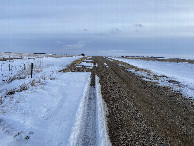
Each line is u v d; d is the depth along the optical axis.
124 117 6.74
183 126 6.24
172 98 9.91
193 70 27.52
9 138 4.64
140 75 18.03
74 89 10.80
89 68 22.38
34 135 5.03
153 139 5.21
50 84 11.62
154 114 7.26
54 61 29.45
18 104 7.20
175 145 4.96
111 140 5.04
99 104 8.05
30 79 12.39
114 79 14.82
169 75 19.05
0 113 6.08
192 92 11.41
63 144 4.74
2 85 10.56
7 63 20.61
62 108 7.44
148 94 10.53
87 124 6.08
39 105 7.46
